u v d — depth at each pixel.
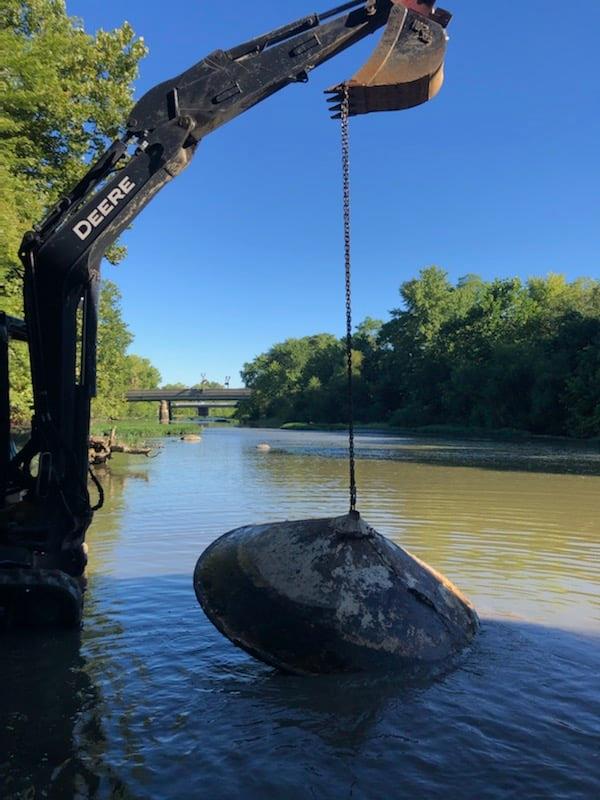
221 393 123.12
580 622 6.46
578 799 3.51
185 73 6.35
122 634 6.07
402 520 12.91
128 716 4.43
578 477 21.77
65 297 6.24
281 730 4.23
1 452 6.54
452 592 5.92
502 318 77.69
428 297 96.00
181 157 6.29
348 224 5.70
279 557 5.42
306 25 6.43
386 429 86.75
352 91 5.88
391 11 5.98
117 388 58.53
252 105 6.57
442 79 6.13
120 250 22.67
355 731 4.21
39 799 3.48
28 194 16.22
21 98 16.30
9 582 5.76
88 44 19.98
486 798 3.50
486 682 4.92
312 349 141.00
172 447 44.00
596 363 54.16
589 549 10.02
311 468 26.00
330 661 4.93
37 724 4.31
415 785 3.62
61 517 6.40
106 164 6.34
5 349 6.68
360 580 5.24
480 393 70.94
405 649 5.07
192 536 11.09
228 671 5.20
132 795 3.52
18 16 18.52
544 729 4.25
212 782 3.65
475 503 15.38
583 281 72.31
